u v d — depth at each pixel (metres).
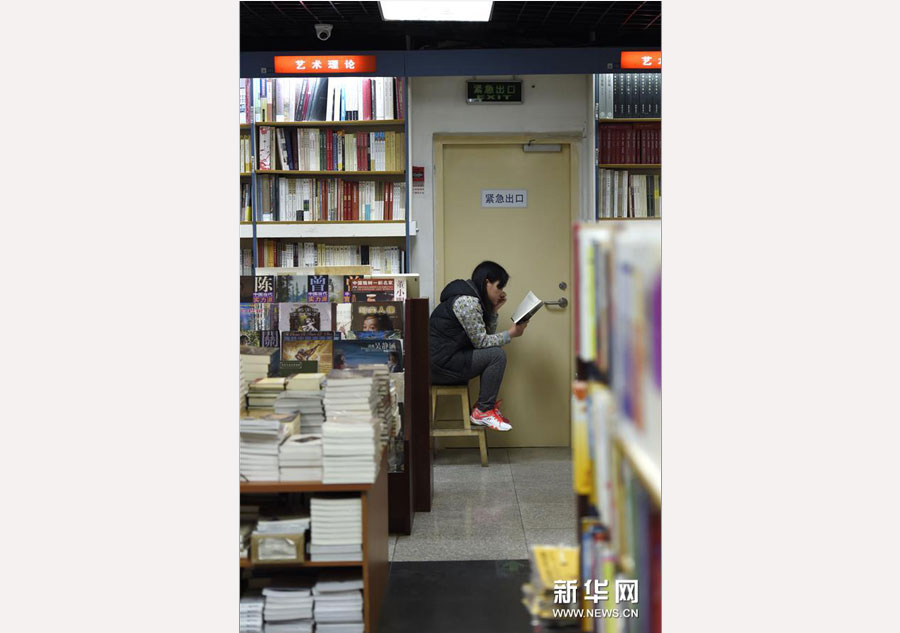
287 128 6.44
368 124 6.53
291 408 3.79
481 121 6.75
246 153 6.41
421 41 5.75
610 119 6.25
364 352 4.80
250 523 3.54
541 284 6.91
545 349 6.94
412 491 5.00
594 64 5.26
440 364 6.27
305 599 3.45
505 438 6.98
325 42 5.78
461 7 4.72
